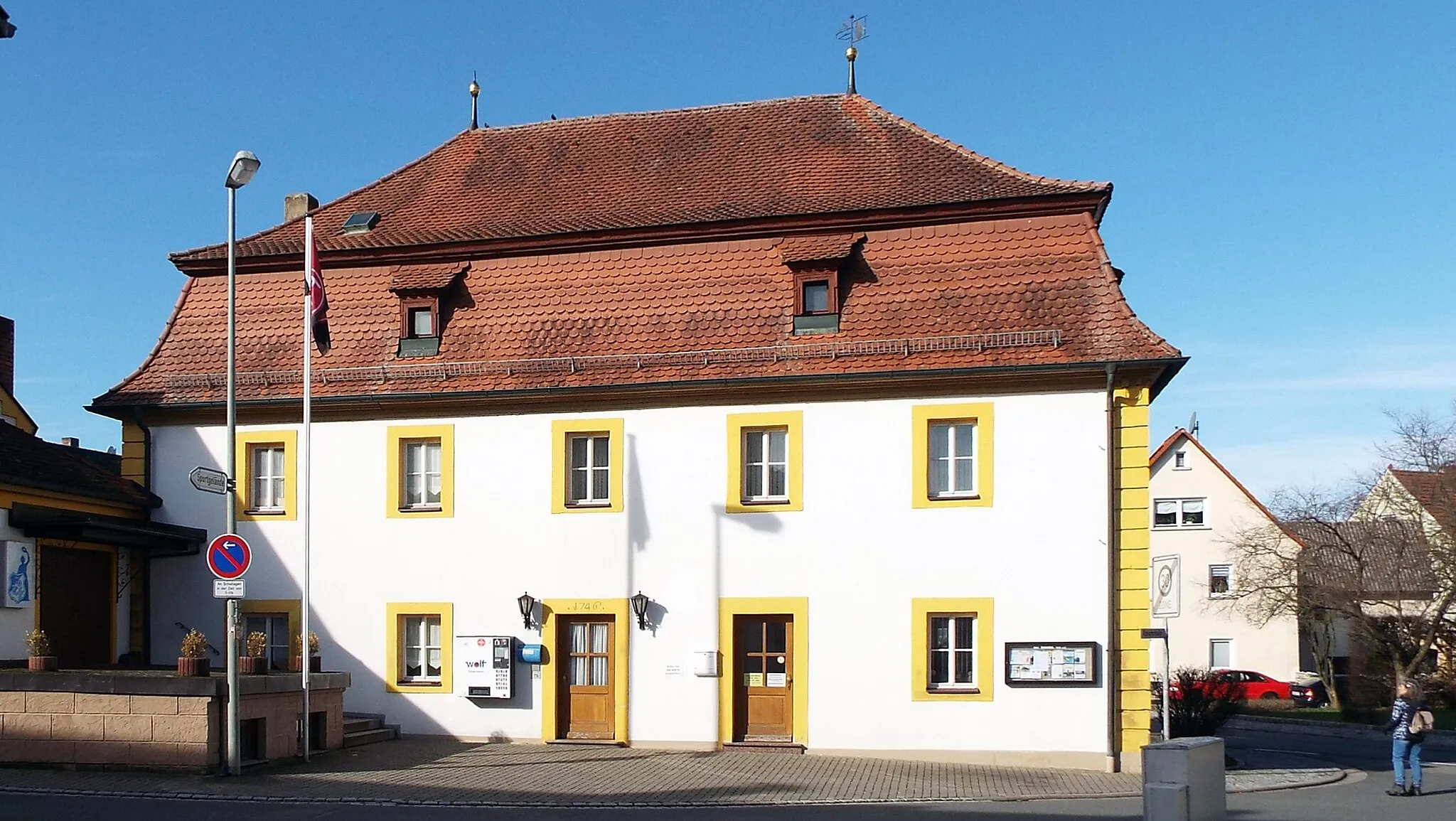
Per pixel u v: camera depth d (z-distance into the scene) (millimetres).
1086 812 15234
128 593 22531
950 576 20172
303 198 26641
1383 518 39625
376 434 22312
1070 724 19625
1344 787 18875
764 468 21109
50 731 17062
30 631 19938
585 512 21422
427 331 22688
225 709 16969
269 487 22797
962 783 17609
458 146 26703
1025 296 20656
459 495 21922
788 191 22938
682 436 21203
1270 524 44969
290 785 16297
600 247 22562
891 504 20438
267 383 22672
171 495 22891
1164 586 16469
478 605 21656
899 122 24359
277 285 23750
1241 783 18953
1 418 22062
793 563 20656
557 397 21516
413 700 21750
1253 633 49406
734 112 25750
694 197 23391
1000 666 19922
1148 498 19781
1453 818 15250
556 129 26516
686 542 21031
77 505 20984
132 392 23062
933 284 21047
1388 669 37844
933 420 20469
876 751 20141
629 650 21062
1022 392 20172
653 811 15102
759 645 20906
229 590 16797
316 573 22266
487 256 23047
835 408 20734
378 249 23188
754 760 19578
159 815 13969
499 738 21422
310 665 20188
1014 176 22172
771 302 21469
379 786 16391
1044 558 19938
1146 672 19516
